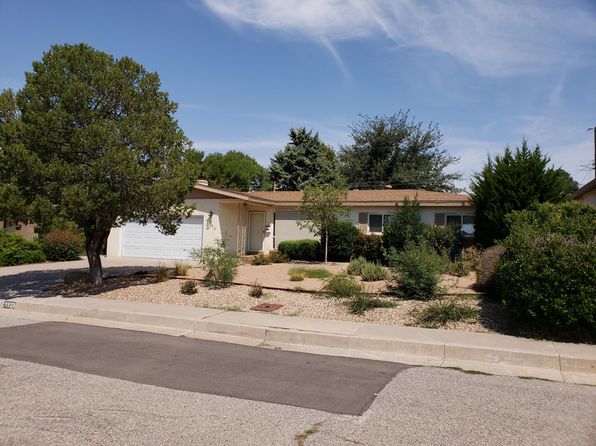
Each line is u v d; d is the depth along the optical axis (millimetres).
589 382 6312
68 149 11344
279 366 6805
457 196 22797
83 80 12016
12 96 11742
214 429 4512
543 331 8117
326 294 11461
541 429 4617
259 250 24609
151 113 12227
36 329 9039
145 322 9719
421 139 41375
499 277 8984
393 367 6871
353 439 4336
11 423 4555
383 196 23391
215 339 8547
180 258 21562
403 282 10828
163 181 11859
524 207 16781
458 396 5578
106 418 4727
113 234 22719
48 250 21797
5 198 11117
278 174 43250
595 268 7543
